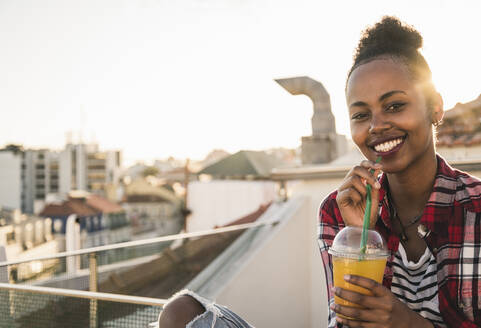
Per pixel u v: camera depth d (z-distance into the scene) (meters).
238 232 4.51
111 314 1.87
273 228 4.29
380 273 1.06
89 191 90.12
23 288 2.10
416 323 1.01
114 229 52.12
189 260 3.98
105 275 3.41
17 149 89.56
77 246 7.40
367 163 1.17
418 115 1.15
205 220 24.95
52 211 48.94
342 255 1.05
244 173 21.95
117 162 93.00
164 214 51.22
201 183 25.39
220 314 1.25
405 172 1.24
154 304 1.76
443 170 1.24
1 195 83.62
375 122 1.17
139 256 3.73
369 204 1.10
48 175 89.69
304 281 4.49
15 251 39.44
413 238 1.30
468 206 1.18
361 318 1.01
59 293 1.98
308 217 4.58
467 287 1.14
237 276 3.66
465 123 5.57
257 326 3.86
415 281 1.25
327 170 4.34
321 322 4.45
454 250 1.17
